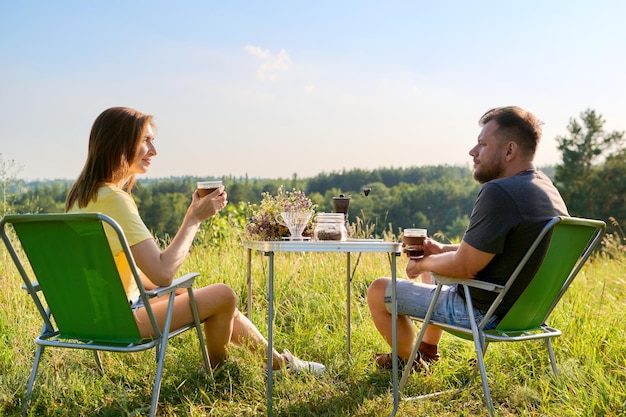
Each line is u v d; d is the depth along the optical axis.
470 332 2.79
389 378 3.34
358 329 4.33
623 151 54.56
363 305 5.16
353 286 5.62
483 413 2.97
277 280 5.60
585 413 2.84
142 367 3.59
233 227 8.53
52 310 2.75
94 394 3.16
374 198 79.62
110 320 2.68
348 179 77.06
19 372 3.47
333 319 4.71
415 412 2.93
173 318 2.93
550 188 2.92
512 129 2.92
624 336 3.88
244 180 61.41
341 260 6.33
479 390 3.25
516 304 2.80
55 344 2.72
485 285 2.73
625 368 3.37
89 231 2.48
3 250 6.62
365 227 6.72
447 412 2.96
